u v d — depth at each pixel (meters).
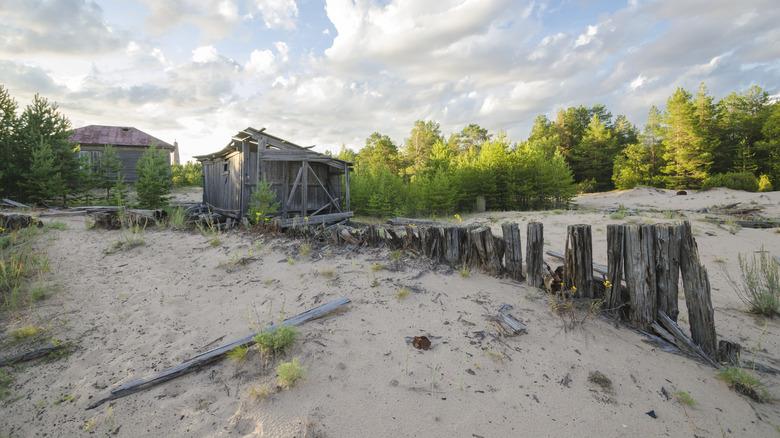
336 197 14.21
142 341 3.48
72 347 3.34
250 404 2.50
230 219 11.61
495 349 3.27
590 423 2.40
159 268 5.65
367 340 3.40
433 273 5.14
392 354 3.17
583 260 4.11
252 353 3.16
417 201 24.23
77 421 2.39
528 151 26.95
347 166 12.98
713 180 27.47
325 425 2.30
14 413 2.47
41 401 2.60
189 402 2.56
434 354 3.18
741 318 4.38
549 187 26.03
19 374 2.92
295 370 2.74
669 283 3.53
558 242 9.13
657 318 3.59
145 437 2.23
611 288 3.90
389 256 5.88
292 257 5.99
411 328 3.66
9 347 3.32
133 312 4.13
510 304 4.19
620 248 3.85
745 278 5.35
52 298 4.41
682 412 2.56
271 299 4.46
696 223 11.18
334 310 4.00
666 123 33.94
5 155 13.72
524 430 2.31
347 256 6.01
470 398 2.62
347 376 2.83
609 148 43.41
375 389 2.69
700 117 33.66
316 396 2.58
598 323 3.76
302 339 3.38
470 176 26.75
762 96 33.94
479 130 52.12
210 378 2.85
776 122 29.62
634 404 2.62
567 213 15.35
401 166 45.91
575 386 2.79
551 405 2.57
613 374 2.97
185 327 3.78
